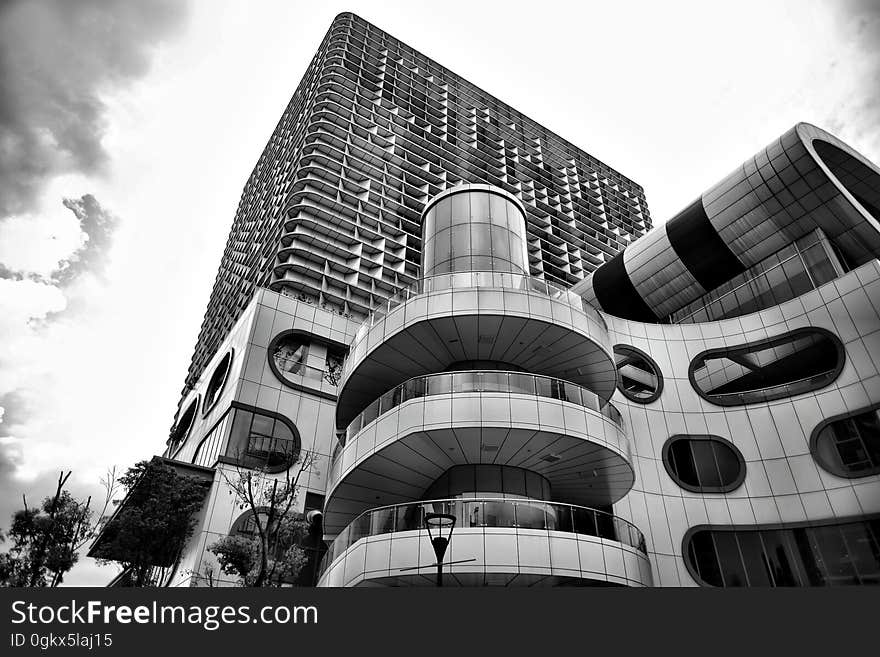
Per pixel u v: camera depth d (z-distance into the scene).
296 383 31.98
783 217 30.22
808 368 26.72
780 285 30.11
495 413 17.28
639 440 25.70
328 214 56.06
